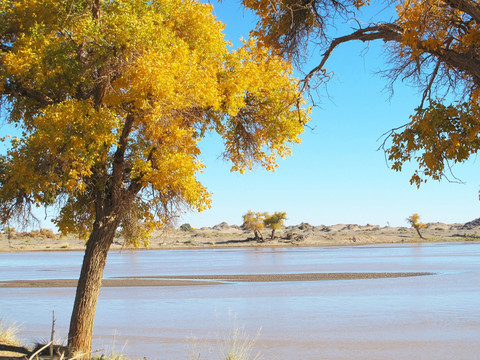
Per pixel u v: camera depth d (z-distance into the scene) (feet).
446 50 23.17
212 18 37.65
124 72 32.32
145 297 100.99
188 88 32.68
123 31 31.60
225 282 129.49
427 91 23.75
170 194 36.55
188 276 147.23
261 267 178.40
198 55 36.94
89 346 36.99
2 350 37.99
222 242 460.55
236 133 41.55
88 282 37.09
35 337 59.62
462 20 23.72
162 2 35.14
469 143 21.66
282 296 99.71
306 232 572.10
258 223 461.78
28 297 102.32
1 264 213.05
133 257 279.90
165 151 33.22
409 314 75.82
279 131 38.86
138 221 39.88
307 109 38.70
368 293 101.81
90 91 35.60
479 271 149.28
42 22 33.14
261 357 50.78
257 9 26.73
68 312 82.28
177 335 62.34
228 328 66.74
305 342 57.72
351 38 25.59
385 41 25.34
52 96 36.68
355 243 455.63
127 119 35.50
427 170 22.54
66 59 32.94
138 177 36.35
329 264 187.52
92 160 31.71
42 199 35.24
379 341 57.72
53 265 202.49
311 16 25.95
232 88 36.01
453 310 78.64
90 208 40.96
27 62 32.14
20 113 36.73
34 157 31.50
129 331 65.26
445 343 56.29
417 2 24.08
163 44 32.65
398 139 22.74
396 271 152.76
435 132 21.86
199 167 34.22
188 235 523.70
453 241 485.56
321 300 92.99
